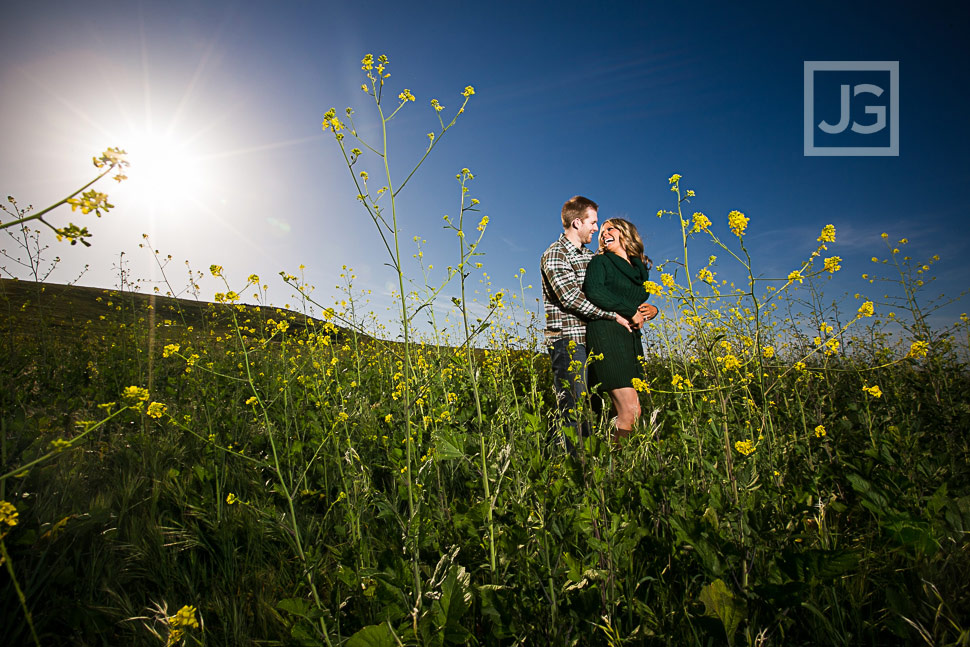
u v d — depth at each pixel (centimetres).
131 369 438
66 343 531
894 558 171
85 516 188
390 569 141
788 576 138
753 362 194
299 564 178
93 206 85
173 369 453
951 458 226
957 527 177
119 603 161
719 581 128
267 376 372
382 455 275
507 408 248
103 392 389
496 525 160
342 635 144
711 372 189
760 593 136
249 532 205
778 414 251
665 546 165
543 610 138
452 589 129
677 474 206
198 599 167
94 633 150
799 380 254
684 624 141
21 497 186
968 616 138
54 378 400
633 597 149
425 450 209
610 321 319
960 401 291
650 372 462
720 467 192
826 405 300
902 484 194
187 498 224
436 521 199
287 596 173
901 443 237
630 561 150
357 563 150
